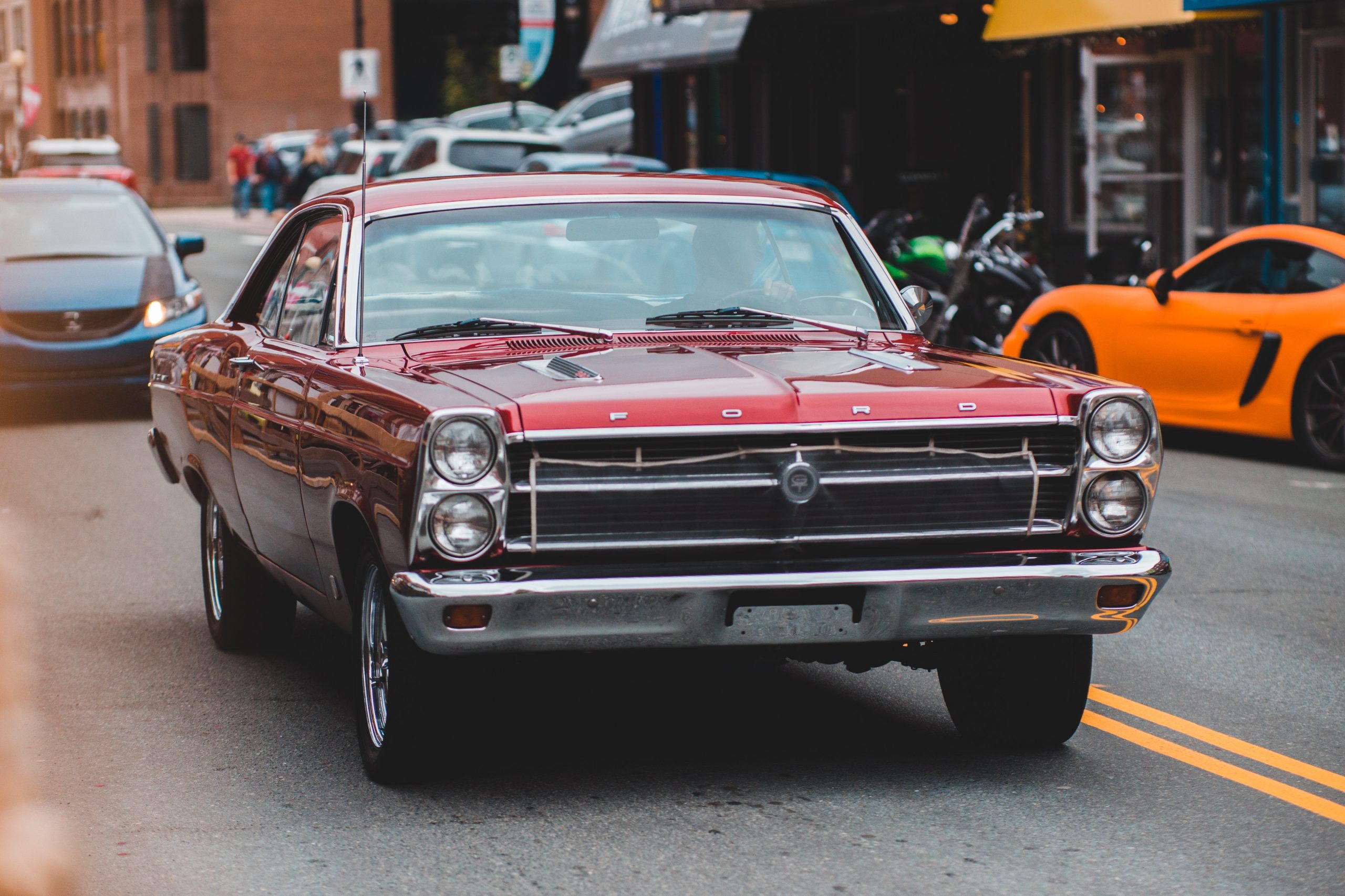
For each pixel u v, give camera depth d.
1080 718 5.87
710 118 33.59
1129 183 23.00
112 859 4.91
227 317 7.66
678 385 5.24
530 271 6.39
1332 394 12.70
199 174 76.44
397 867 4.82
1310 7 19.00
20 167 48.53
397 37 78.88
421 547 4.96
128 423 15.97
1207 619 8.12
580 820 5.22
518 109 46.53
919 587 5.12
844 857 4.87
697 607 5.02
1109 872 4.74
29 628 8.13
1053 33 21.38
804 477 5.13
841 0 27.05
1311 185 19.20
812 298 6.59
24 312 15.62
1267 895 4.56
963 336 18.67
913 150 27.17
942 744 6.07
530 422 4.98
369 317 6.14
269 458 6.31
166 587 9.16
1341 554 9.73
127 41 75.56
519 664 5.25
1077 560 5.27
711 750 5.99
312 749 6.06
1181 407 13.73
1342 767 5.80
